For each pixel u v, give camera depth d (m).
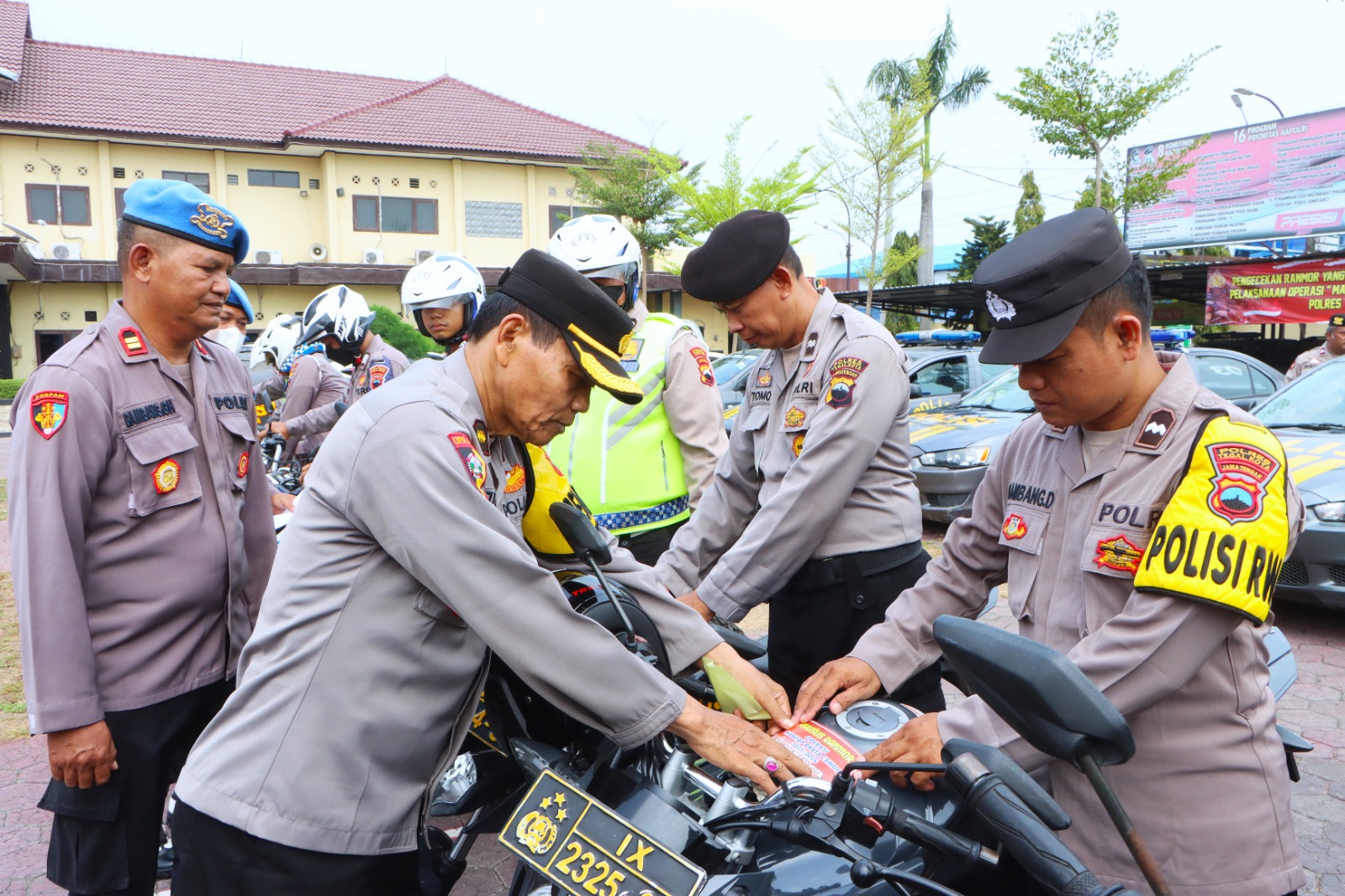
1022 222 34.94
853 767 1.46
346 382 6.31
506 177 26.12
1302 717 4.00
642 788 1.67
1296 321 15.27
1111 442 1.60
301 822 1.55
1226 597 1.40
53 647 2.01
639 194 21.94
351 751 1.57
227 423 2.41
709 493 2.85
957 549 2.01
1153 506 1.51
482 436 1.66
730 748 1.66
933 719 1.71
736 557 2.39
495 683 1.84
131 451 2.18
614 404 3.21
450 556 1.50
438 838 2.03
